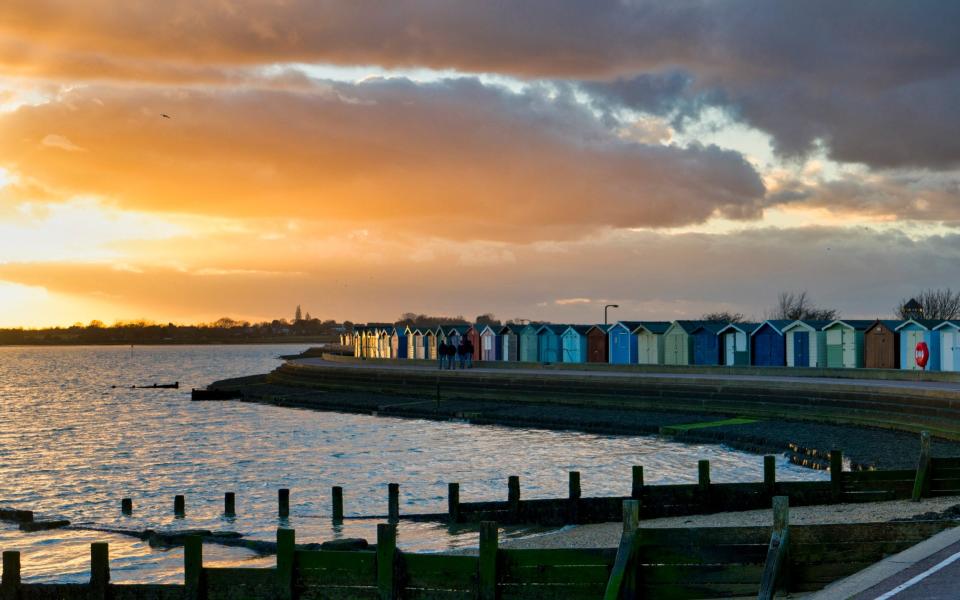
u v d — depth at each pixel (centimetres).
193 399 12656
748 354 8825
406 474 5441
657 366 9138
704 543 1881
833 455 3219
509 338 11325
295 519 4281
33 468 6381
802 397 6862
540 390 9019
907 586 1647
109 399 13512
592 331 10331
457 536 3619
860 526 1941
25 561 3631
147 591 2178
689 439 6431
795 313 14900
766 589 1805
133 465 6397
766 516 3073
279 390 12781
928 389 5872
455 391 10012
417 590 1967
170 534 3825
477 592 1928
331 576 2036
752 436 6106
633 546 1867
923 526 1964
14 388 16900
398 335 13650
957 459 3058
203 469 6062
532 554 1917
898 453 5003
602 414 7850
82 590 2230
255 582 2078
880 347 7806
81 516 4594
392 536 1970
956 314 13925
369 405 9725
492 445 6594
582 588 1906
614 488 4700
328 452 6606
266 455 6606
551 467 5466
